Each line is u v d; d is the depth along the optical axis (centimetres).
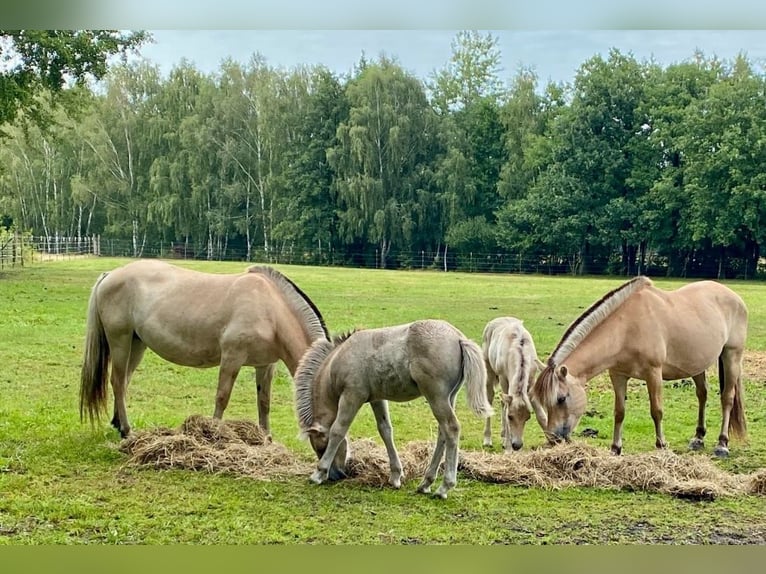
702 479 736
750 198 4531
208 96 5934
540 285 3478
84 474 725
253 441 820
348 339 716
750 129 4600
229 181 5897
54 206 6200
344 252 5709
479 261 5394
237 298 815
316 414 730
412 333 672
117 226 6034
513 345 819
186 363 853
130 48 3125
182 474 729
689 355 867
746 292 3253
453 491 708
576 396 789
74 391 1102
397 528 614
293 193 5691
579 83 5278
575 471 745
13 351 1390
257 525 613
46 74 2978
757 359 1445
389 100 5450
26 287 2584
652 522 638
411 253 5512
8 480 696
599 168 5153
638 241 5022
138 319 844
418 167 5506
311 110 5694
